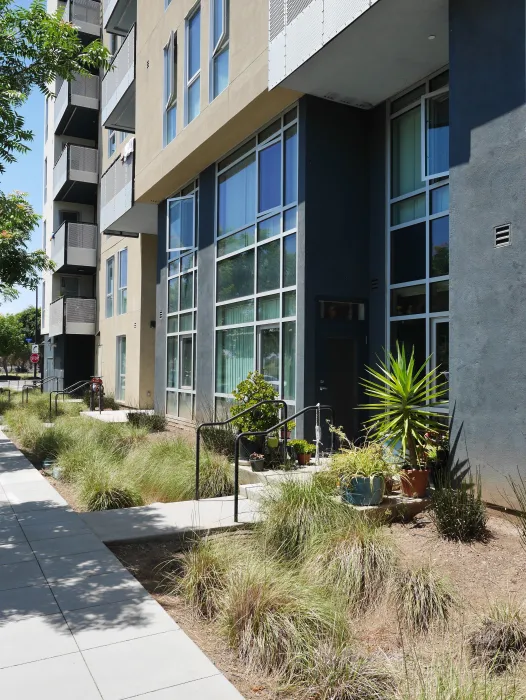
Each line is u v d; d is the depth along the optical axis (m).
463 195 6.25
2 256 14.76
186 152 12.07
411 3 6.63
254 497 6.59
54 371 28.45
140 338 18.81
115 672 3.26
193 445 9.76
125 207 16.42
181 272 14.30
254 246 10.65
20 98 7.03
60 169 25.38
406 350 8.70
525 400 5.50
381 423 6.88
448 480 6.00
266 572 4.20
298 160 9.20
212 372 12.25
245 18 9.66
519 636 3.66
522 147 5.61
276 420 8.20
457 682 3.03
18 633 3.70
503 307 5.75
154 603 4.18
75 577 4.65
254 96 9.29
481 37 6.09
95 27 23.94
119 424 13.02
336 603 4.05
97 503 6.89
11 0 7.00
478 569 4.70
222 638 3.85
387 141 9.14
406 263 8.76
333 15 7.34
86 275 27.69
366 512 5.60
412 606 4.09
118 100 17.25
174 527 5.89
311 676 3.29
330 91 8.85
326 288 9.04
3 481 8.41
